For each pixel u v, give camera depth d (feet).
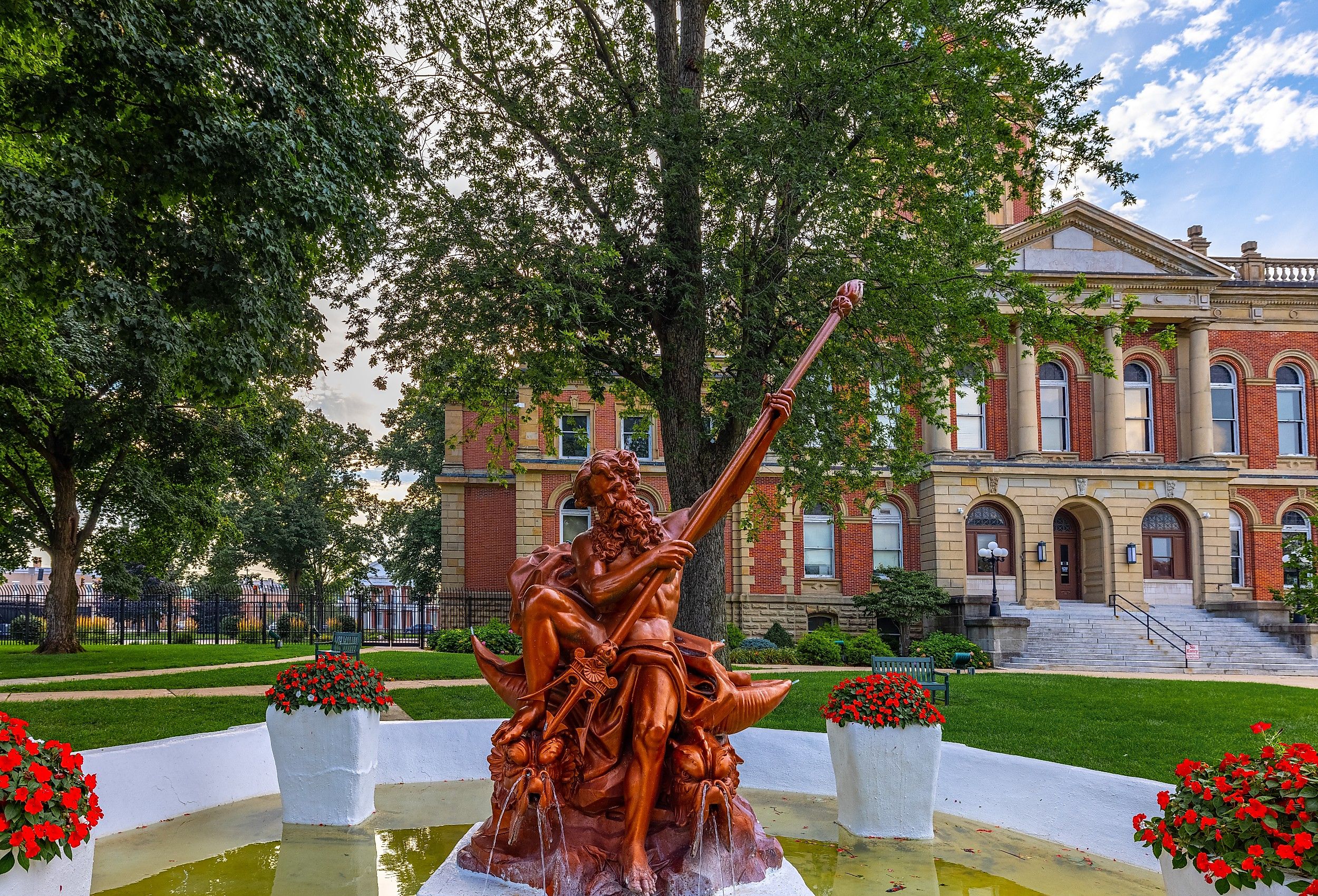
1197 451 100.17
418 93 44.52
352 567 157.38
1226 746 31.42
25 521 83.15
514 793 13.35
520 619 15.43
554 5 47.21
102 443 71.05
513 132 45.29
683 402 42.45
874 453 45.68
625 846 12.89
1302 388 105.40
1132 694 47.34
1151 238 99.66
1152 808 17.19
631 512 14.34
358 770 20.21
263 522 142.61
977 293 45.70
